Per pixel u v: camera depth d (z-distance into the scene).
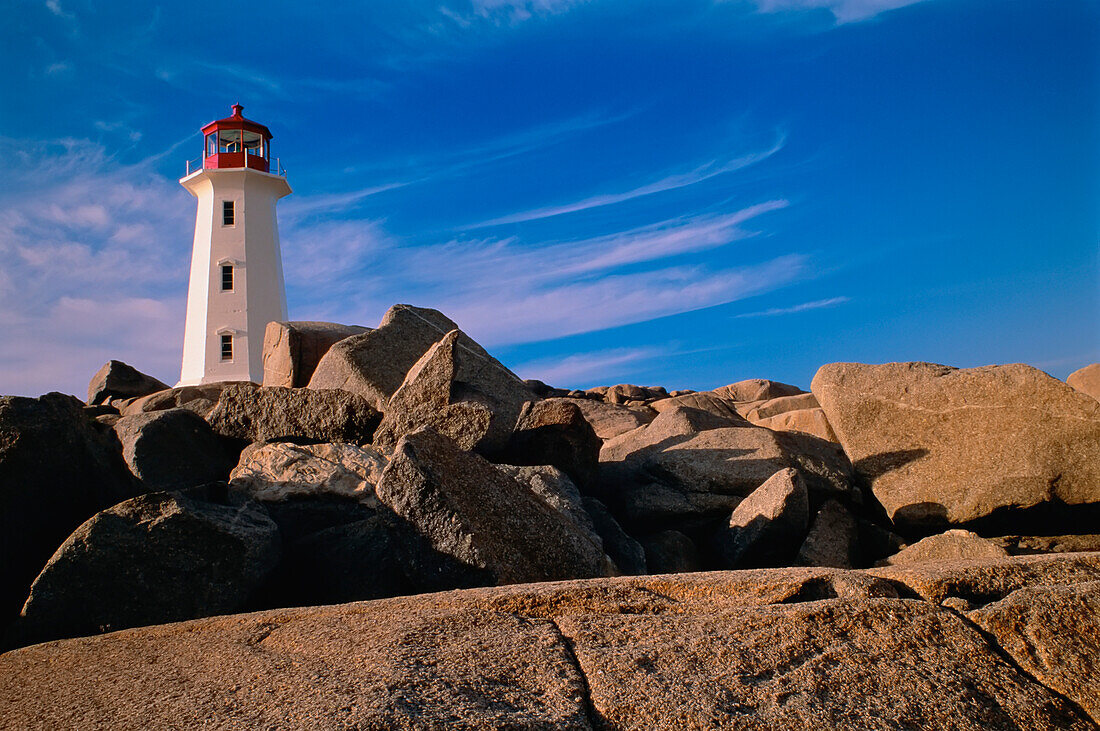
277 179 32.03
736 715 3.09
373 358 10.62
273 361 12.96
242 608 5.38
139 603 5.11
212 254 30.64
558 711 3.04
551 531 5.86
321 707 2.98
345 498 7.13
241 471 7.41
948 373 9.55
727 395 19.53
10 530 5.41
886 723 3.12
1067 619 3.63
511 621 3.74
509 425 10.52
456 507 5.43
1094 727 3.26
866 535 8.80
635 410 13.09
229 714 3.04
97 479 6.17
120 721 3.11
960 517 8.70
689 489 8.95
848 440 9.78
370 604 4.20
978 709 3.23
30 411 5.65
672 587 4.08
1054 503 8.43
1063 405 8.69
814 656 3.42
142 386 19.64
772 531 7.79
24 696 3.54
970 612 3.73
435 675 3.21
